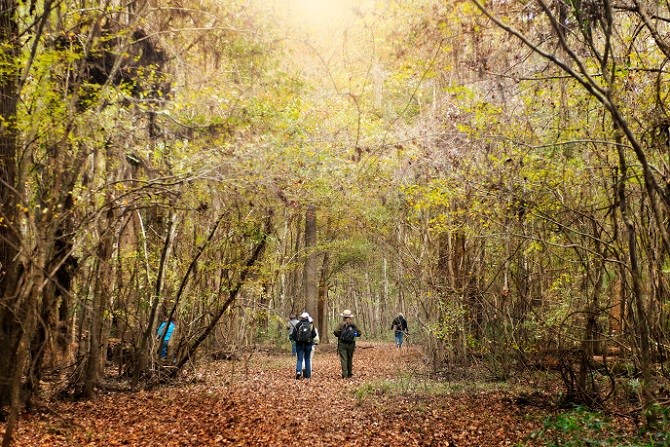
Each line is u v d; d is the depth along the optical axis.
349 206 14.58
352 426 8.76
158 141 10.47
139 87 10.64
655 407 6.34
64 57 7.93
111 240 11.27
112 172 11.52
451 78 9.56
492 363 13.14
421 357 17.17
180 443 7.76
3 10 8.41
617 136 6.55
